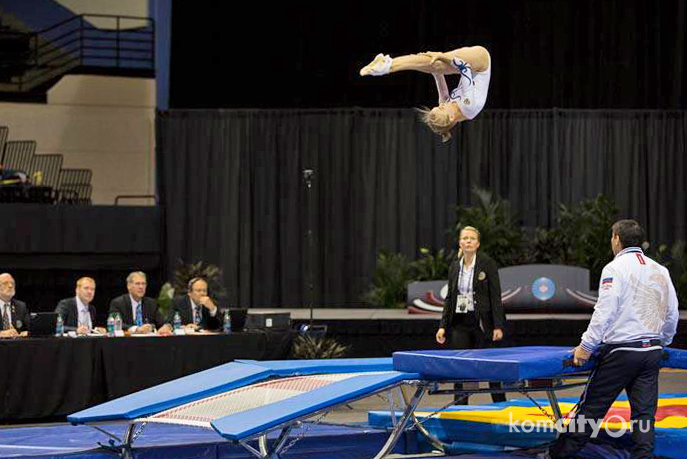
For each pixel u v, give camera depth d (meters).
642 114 17.36
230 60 18.03
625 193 17.36
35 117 17.14
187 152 17.69
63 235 14.02
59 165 17.03
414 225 17.52
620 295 5.70
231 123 17.72
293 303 17.67
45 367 8.88
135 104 17.42
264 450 5.66
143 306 10.05
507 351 6.36
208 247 17.67
